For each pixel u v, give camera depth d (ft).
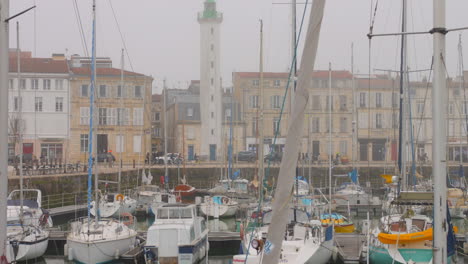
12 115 162.81
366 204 118.21
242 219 88.53
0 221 20.45
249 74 244.01
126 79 212.23
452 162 178.09
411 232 55.72
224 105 252.83
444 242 23.17
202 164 194.49
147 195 121.70
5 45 20.33
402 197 47.73
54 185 128.47
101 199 107.34
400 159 68.69
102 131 206.90
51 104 202.49
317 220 64.44
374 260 54.90
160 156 222.89
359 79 236.22
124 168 171.42
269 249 13.99
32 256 68.44
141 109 212.64
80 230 71.26
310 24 13.76
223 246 77.97
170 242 62.34
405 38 76.54
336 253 65.77
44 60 210.18
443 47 22.89
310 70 13.78
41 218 79.15
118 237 68.33
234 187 140.97
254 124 241.35
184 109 248.52
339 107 233.96
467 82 197.26
